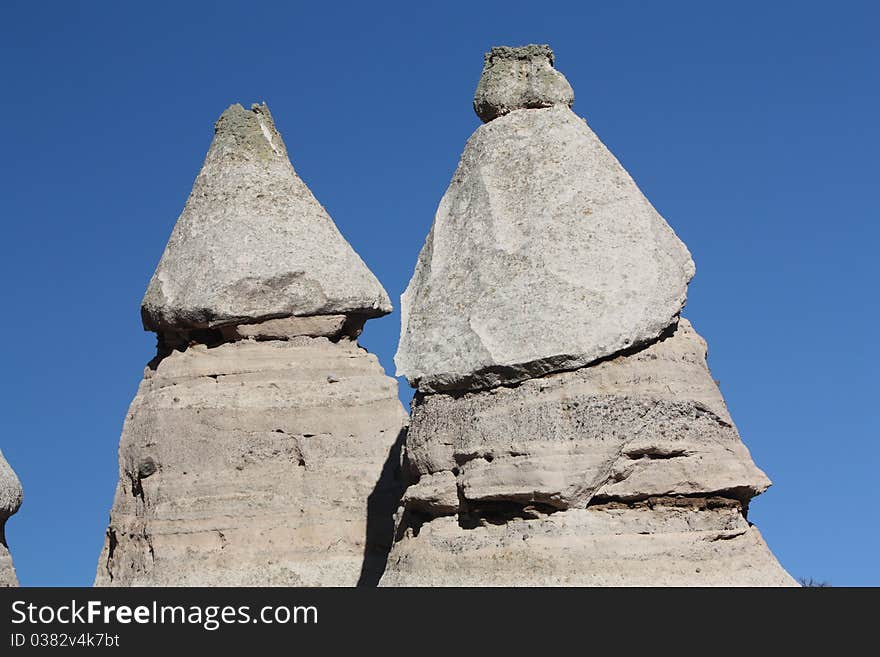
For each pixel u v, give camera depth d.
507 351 21.41
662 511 21.05
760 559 21.31
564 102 23.33
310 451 26.58
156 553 26.02
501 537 21.08
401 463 22.91
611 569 20.52
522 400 21.25
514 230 22.25
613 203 22.28
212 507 26.11
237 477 26.27
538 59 23.47
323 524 26.28
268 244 27.20
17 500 28.31
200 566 25.84
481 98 23.55
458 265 22.55
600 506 20.98
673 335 21.95
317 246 27.53
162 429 26.58
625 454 20.97
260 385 26.77
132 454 26.97
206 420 26.45
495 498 21.16
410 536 22.17
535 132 22.91
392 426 27.17
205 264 27.05
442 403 21.98
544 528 20.83
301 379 26.95
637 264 21.83
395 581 21.81
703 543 20.98
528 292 21.69
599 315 21.38
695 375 21.72
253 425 26.50
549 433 20.98
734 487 21.34
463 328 21.92
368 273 28.02
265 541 26.03
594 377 21.23
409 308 23.23
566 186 22.31
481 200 22.70
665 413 21.22
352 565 26.16
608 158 22.81
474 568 21.03
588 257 21.78
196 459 26.38
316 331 27.31
